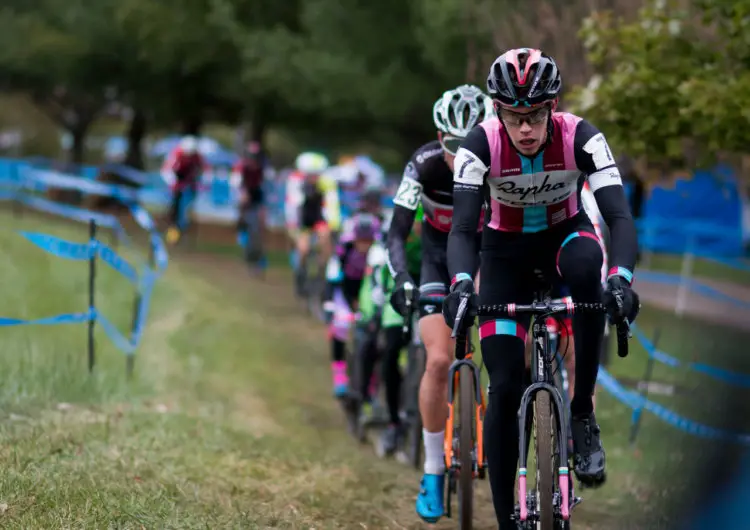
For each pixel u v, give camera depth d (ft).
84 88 119.44
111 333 42.39
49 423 28.73
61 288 52.54
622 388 42.16
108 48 111.55
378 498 27.63
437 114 24.21
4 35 115.03
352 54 90.63
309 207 70.33
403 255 24.93
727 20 39.09
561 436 19.20
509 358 20.65
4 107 254.68
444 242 25.99
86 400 33.04
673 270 94.89
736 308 73.15
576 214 21.38
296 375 49.29
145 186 131.23
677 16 39.45
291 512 24.68
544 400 19.38
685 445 35.63
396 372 36.70
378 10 89.61
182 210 94.79
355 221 43.27
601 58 40.91
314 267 73.41
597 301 20.36
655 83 37.50
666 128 37.86
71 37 114.93
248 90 110.42
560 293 22.80
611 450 36.09
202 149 155.12
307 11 95.09
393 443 36.94
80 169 129.90
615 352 52.54
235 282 78.48
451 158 24.26
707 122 36.58
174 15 107.65
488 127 20.36
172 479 25.50
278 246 120.47
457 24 73.51
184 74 113.80
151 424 30.76
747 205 108.06
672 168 42.70
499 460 20.62
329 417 43.24
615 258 19.27
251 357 50.42
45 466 24.90
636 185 51.29
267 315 64.80
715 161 39.04
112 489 23.88
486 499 29.45
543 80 18.99
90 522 21.50
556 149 20.12
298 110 109.81
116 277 60.54
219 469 27.40
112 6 109.19
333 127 123.24
